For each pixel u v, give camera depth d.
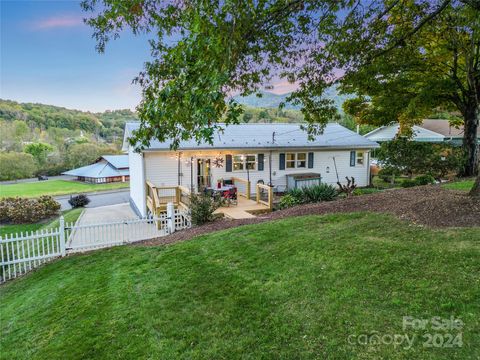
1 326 4.92
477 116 14.52
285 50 6.35
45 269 7.41
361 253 4.78
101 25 5.12
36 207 15.92
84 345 3.79
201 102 3.22
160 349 3.46
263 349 3.17
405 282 3.78
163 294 4.77
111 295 5.07
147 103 4.52
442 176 15.91
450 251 4.34
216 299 4.33
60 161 48.41
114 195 27.91
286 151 16.97
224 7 4.02
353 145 17.84
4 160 41.88
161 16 4.92
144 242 8.48
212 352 3.26
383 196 9.15
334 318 3.40
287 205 12.02
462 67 13.95
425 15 8.27
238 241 6.59
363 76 10.12
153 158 14.23
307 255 5.16
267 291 4.29
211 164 15.47
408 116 14.95
